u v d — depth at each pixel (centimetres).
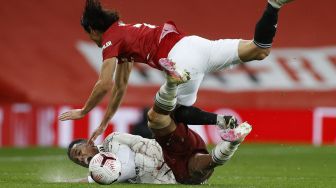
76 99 7156
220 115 3256
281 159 5609
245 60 3272
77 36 7731
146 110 6550
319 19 8000
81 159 3397
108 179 3231
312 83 7381
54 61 7450
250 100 7275
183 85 3266
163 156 3397
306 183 3681
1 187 3200
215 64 3288
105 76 3247
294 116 6875
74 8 7981
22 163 5181
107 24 3350
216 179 3981
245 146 6656
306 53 7700
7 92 6938
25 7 7875
